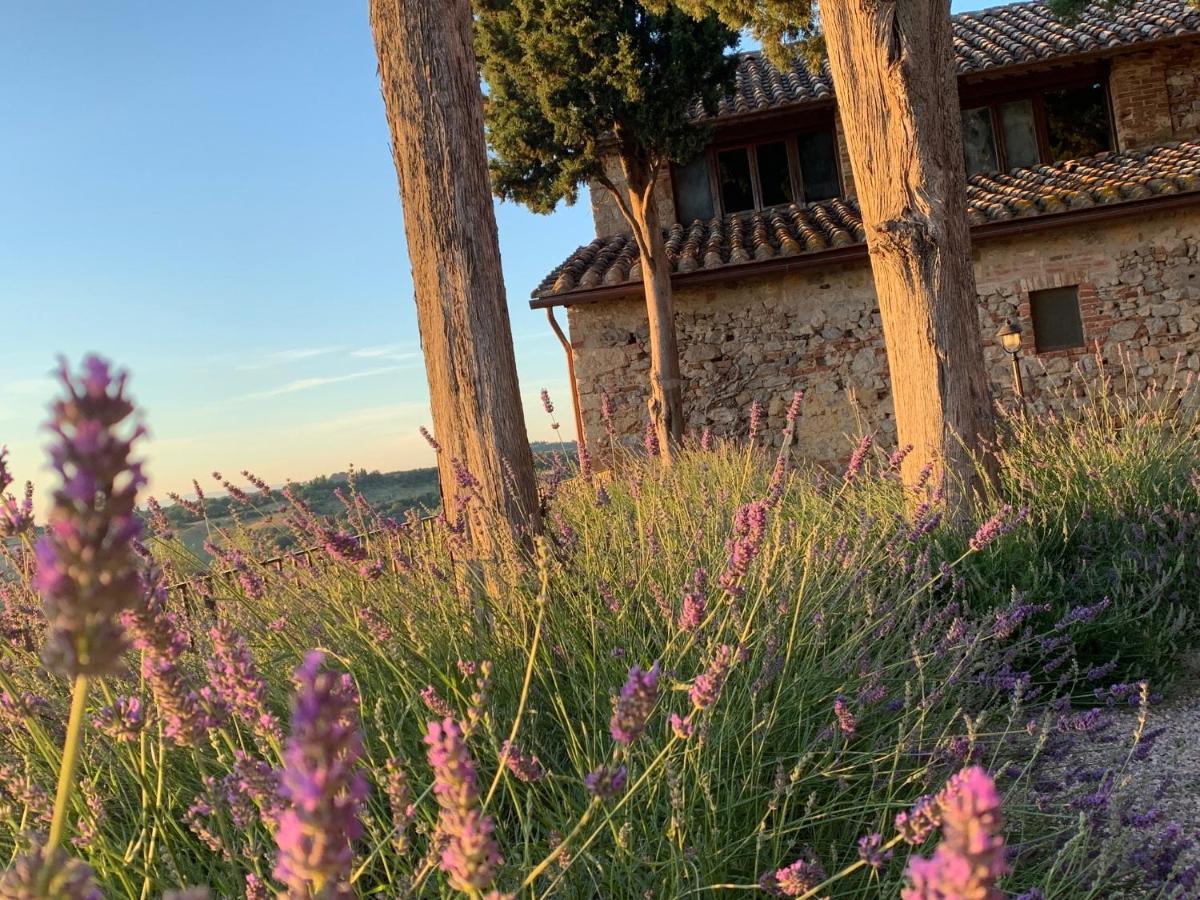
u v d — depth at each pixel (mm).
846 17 6723
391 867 2305
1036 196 13406
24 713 2250
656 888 2213
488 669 1966
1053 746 3541
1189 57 14648
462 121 4875
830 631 3609
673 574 3766
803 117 15383
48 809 2029
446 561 4090
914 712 3188
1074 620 4211
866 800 2762
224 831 1868
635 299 14000
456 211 4824
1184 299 13133
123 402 535
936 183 6527
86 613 540
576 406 14258
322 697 613
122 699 2238
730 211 15703
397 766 2242
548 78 12305
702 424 13898
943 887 577
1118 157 14586
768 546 3580
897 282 6605
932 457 6371
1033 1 18031
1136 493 6203
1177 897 2473
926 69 6539
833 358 13703
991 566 5406
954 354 6465
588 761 2525
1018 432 7688
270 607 3756
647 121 12352
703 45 12352
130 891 1986
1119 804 2676
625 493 6555
